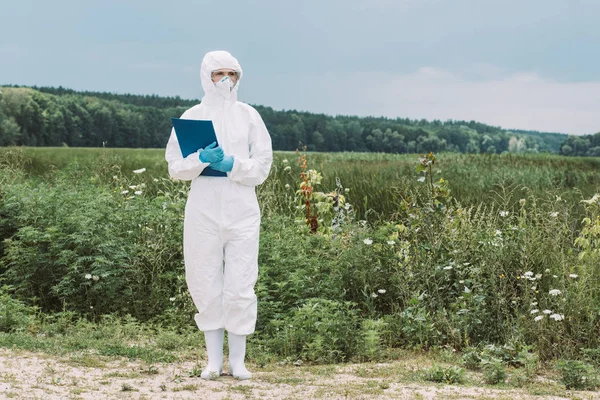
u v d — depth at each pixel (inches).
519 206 480.1
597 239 327.3
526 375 241.8
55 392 194.7
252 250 230.2
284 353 271.3
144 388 206.7
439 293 311.1
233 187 229.6
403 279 314.7
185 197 407.8
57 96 3149.6
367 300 306.3
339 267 324.2
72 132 3026.6
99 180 459.2
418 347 280.1
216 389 209.0
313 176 421.4
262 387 214.1
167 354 257.6
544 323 276.4
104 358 249.4
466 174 759.1
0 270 355.6
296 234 378.0
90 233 333.7
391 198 492.7
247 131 235.5
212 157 222.4
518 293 307.9
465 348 277.1
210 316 230.5
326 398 200.8
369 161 945.5
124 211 368.8
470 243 327.3
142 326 299.7
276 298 320.8
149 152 1057.5
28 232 334.6
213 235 228.1
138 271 335.0
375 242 341.7
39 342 264.1
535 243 322.0
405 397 204.1
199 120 220.2
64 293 316.8
